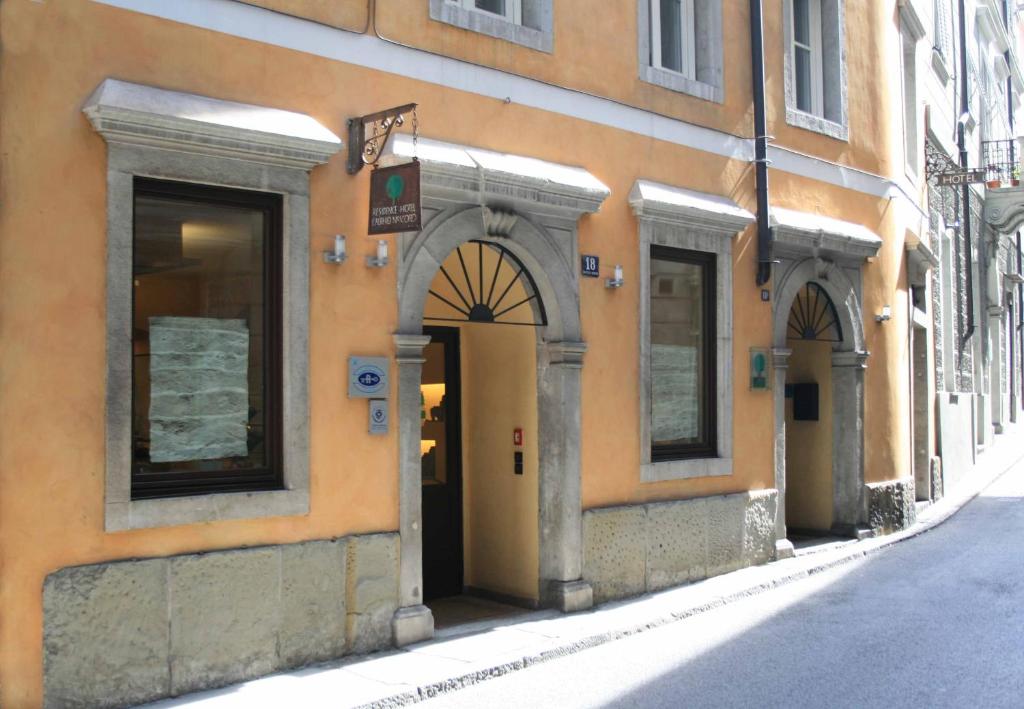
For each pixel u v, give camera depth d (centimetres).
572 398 888
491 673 689
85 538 593
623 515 927
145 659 609
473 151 811
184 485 650
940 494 1745
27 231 578
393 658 710
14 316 572
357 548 720
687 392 1045
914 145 1650
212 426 669
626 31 969
